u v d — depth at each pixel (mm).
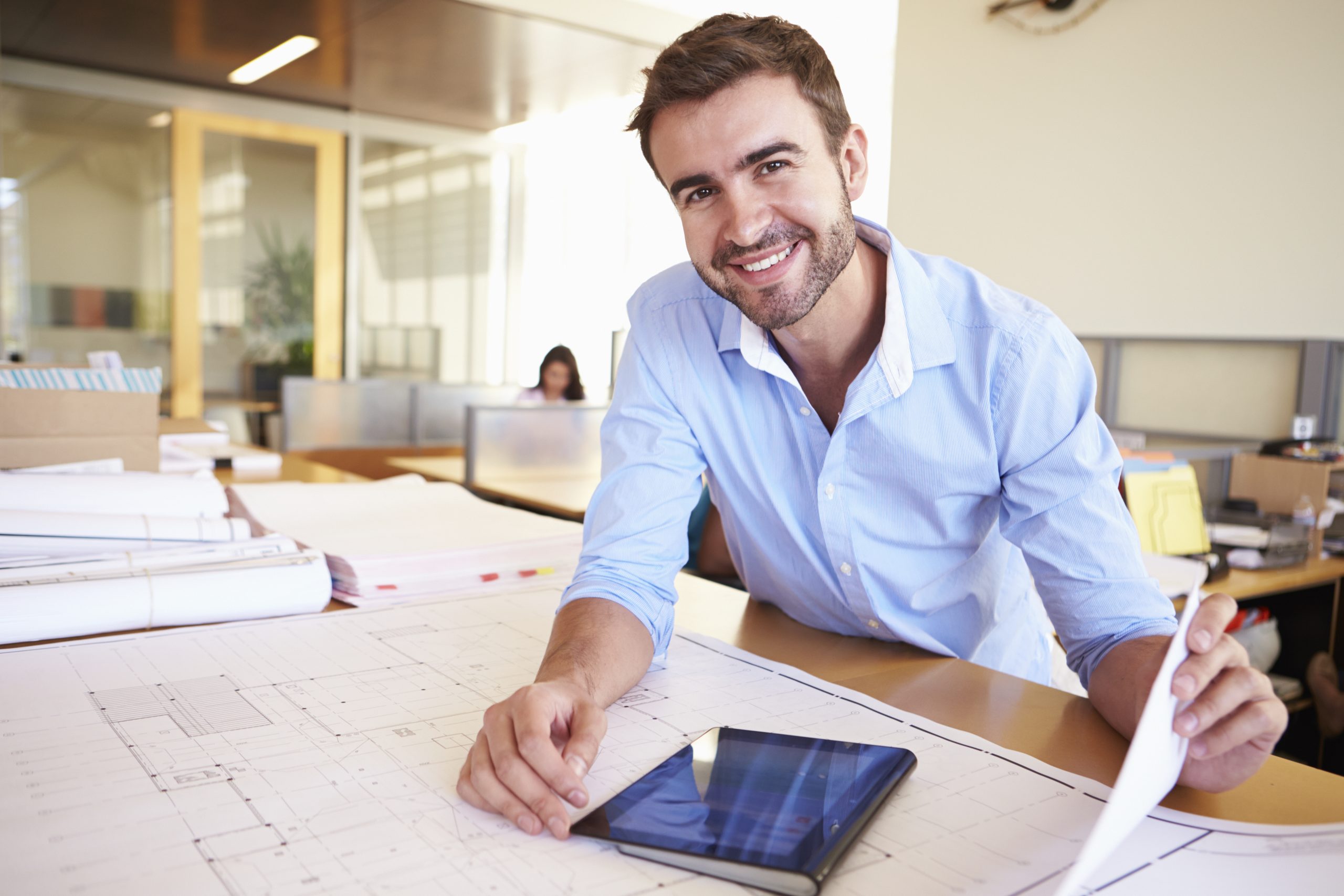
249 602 884
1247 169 3285
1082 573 817
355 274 6422
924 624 1011
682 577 1221
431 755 606
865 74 5812
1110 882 476
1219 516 2521
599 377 7547
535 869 475
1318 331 3131
